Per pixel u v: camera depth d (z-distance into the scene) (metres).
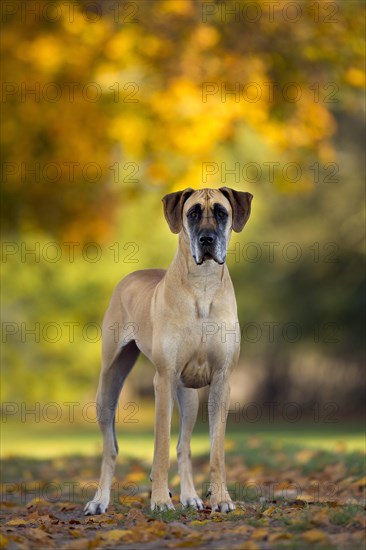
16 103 16.73
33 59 16.14
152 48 16.14
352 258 35.28
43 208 19.25
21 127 16.95
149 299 9.36
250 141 25.47
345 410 39.44
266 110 16.59
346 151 34.66
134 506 9.70
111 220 19.92
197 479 12.54
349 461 13.21
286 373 41.72
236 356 8.96
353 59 17.12
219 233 8.69
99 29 16.17
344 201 34.59
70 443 25.39
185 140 16.23
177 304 8.79
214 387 8.95
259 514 8.19
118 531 7.43
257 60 16.59
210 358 8.88
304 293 36.34
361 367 39.22
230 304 8.90
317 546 6.59
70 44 16.20
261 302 36.41
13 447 23.53
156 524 7.67
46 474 14.10
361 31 16.98
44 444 25.09
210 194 8.87
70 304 32.06
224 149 22.05
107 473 9.53
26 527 8.42
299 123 17.27
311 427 32.12
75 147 16.89
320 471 12.91
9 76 16.56
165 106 16.16
